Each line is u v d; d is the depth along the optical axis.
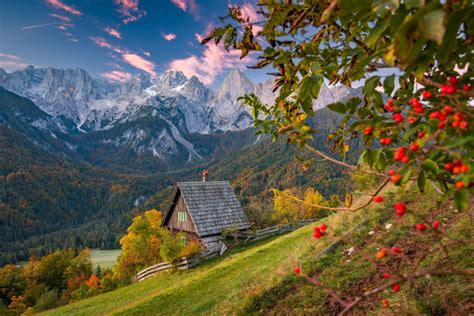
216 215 25.70
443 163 1.63
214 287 9.16
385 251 1.66
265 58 2.20
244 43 2.14
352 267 5.25
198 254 19.58
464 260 3.80
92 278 35.09
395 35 1.06
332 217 9.07
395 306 3.63
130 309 9.09
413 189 7.38
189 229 25.91
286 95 2.30
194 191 26.39
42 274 41.66
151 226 27.58
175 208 28.03
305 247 7.57
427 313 3.32
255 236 23.52
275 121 2.60
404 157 1.40
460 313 3.11
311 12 1.96
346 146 2.45
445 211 5.61
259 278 7.65
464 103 1.37
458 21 1.10
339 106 1.82
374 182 9.59
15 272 40.84
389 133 1.94
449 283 3.63
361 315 3.91
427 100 1.64
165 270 19.25
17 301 33.78
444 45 1.24
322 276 5.48
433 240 4.66
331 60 1.98
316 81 1.79
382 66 1.94
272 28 2.01
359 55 1.88
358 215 7.37
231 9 2.10
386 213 6.71
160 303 9.03
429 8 1.00
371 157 1.95
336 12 1.33
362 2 1.27
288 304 5.20
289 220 30.53
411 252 4.66
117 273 25.41
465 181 1.18
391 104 1.66
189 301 8.52
